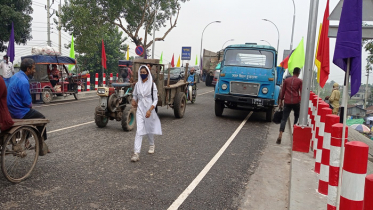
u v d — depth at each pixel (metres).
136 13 32.88
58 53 16.70
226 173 5.45
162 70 10.23
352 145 2.51
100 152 6.43
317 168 5.24
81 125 9.27
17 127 4.53
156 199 4.24
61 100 16.22
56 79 15.56
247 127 10.16
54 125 9.12
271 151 7.23
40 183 4.66
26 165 5.38
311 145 7.45
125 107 9.26
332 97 11.76
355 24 3.10
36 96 14.24
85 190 4.46
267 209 4.11
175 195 4.40
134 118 8.91
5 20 22.27
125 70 10.88
